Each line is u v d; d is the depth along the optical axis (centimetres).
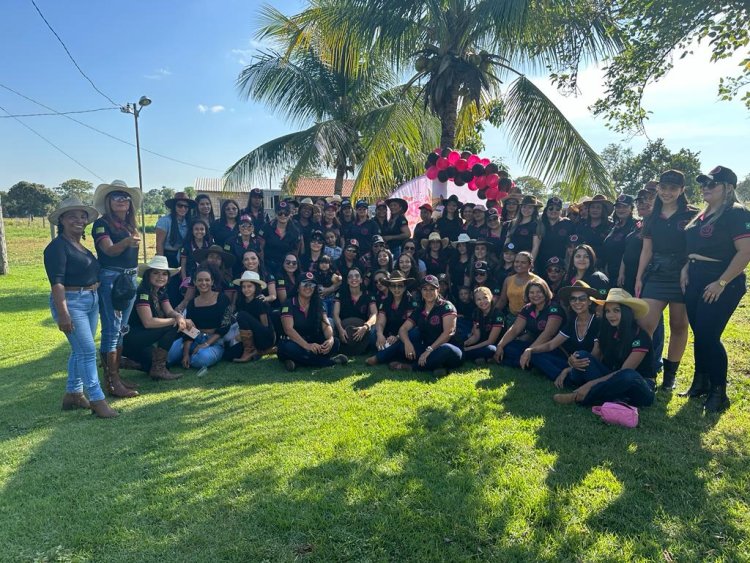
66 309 401
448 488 286
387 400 430
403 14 764
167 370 529
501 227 685
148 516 266
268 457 328
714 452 327
